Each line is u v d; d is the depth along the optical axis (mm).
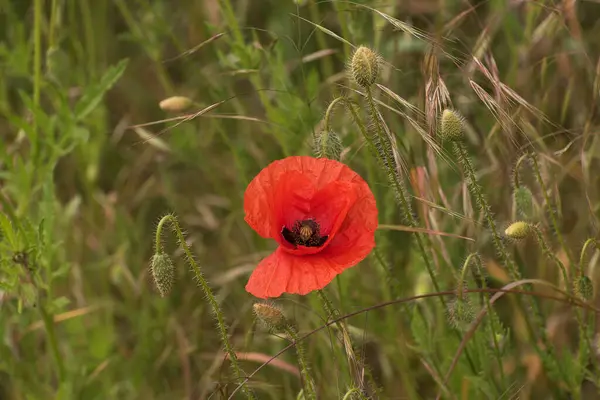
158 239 3809
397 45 5867
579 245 5562
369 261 5941
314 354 5219
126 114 7293
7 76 7230
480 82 5012
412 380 5250
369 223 3662
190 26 7066
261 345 5770
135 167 6957
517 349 5406
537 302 5418
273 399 5320
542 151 5234
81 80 6395
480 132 6055
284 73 5316
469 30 6273
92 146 6555
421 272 5320
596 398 5340
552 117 5883
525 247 5707
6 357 5754
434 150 4273
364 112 5371
